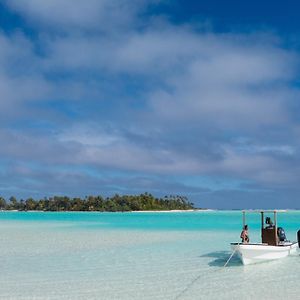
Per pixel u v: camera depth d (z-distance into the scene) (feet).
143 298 54.60
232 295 55.98
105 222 263.29
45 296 55.57
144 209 634.84
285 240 88.84
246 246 75.97
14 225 225.35
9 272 71.56
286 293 56.90
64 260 84.33
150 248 104.58
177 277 67.46
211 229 183.42
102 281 64.34
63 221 279.69
